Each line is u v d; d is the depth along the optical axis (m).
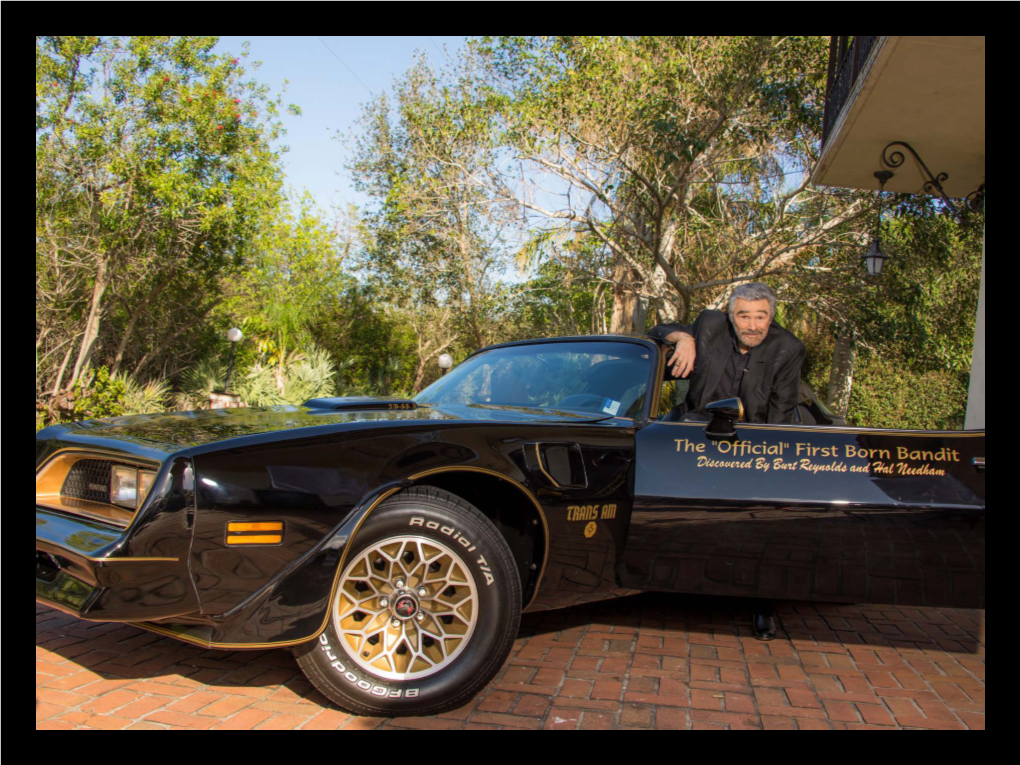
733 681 2.85
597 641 3.26
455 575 2.44
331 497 2.26
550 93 14.12
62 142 13.57
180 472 2.12
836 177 8.88
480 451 2.51
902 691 2.81
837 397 18.70
